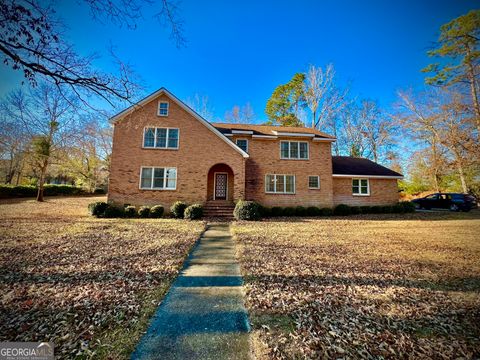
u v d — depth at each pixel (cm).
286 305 331
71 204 1825
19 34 406
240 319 297
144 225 1010
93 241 689
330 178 1700
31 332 258
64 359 218
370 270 486
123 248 621
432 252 634
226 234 871
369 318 300
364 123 2945
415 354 233
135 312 306
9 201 1928
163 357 225
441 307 334
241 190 1440
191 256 585
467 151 1834
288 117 2811
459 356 232
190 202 1395
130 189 1354
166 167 1403
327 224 1153
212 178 1670
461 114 1834
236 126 1803
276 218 1397
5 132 1675
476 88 1706
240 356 227
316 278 438
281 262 531
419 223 1198
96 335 256
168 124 1437
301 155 1709
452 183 2398
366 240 777
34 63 423
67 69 469
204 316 303
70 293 355
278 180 1662
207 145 1450
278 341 249
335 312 313
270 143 1689
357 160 2094
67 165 2592
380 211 1680
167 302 342
